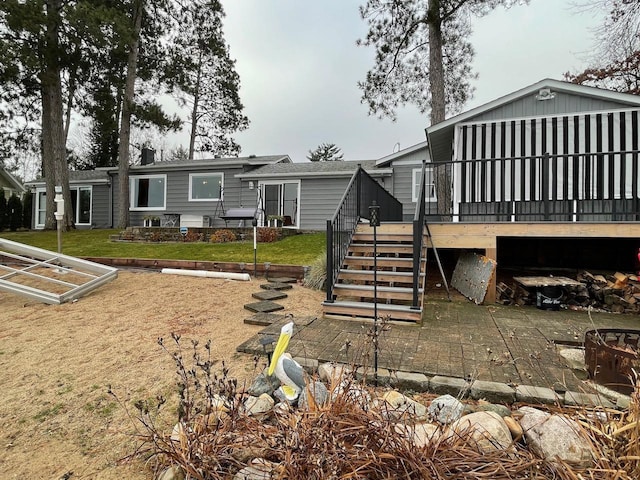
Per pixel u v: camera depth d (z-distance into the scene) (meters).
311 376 2.52
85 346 3.33
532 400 2.26
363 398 1.86
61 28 11.61
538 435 1.82
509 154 7.26
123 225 14.34
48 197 13.94
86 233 13.06
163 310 4.53
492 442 1.65
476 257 5.68
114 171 16.02
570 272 6.21
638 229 4.83
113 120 14.30
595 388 2.13
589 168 6.65
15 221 17.81
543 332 3.68
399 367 2.71
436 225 5.55
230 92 21.33
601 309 4.85
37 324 3.94
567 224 5.07
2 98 12.84
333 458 1.45
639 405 1.65
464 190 7.39
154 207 15.31
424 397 2.41
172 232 10.97
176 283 5.96
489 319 4.23
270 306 4.64
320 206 13.27
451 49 11.14
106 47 12.18
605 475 1.50
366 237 5.59
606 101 6.85
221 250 8.80
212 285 5.88
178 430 1.80
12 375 2.76
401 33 10.82
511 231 5.27
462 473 1.45
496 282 5.63
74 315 4.27
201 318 4.23
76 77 13.39
